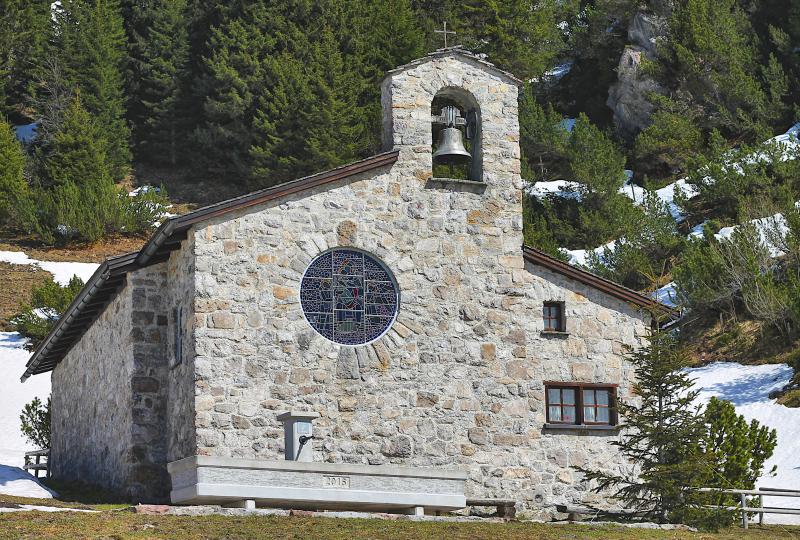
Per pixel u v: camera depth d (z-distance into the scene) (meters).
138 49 78.00
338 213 25.20
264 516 20.33
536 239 51.41
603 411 26.72
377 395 24.67
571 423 26.34
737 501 27.48
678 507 24.39
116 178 72.81
